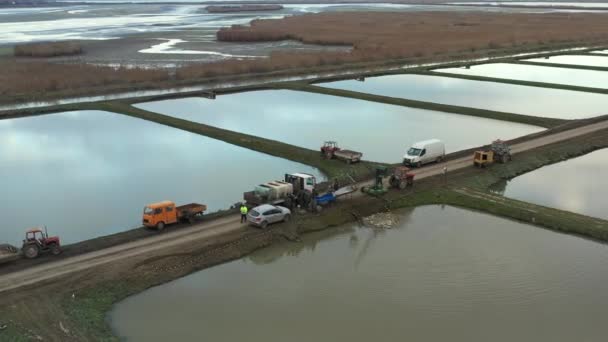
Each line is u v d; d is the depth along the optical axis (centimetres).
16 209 4947
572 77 12781
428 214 4919
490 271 3756
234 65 13012
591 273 3734
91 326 3098
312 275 3753
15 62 13562
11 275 3631
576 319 3162
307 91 10956
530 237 4384
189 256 3947
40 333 3005
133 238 4234
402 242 4297
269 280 3688
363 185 5534
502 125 8238
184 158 6562
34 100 10100
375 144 7125
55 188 5506
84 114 9112
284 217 4606
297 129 7919
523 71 13762
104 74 11775
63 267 3753
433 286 3556
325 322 3152
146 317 3244
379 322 3141
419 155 6078
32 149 6944
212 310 3306
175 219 4500
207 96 10406
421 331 3050
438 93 10800
